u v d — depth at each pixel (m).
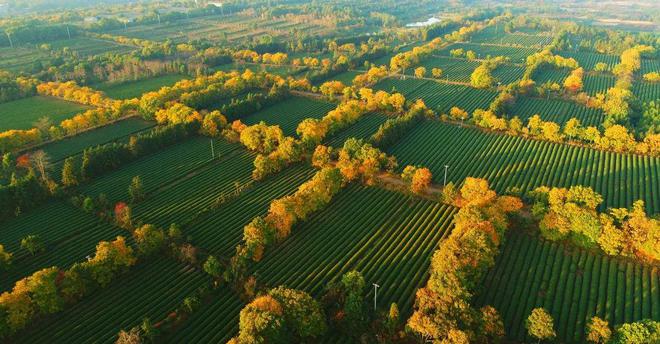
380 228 105.50
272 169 131.00
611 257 93.69
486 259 83.88
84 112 178.88
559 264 92.19
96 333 77.88
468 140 154.50
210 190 124.00
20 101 192.50
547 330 70.50
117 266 89.12
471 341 71.25
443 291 75.50
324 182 112.81
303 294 75.69
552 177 129.38
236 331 77.62
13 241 102.56
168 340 76.38
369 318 77.25
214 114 158.00
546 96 198.00
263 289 86.38
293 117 177.50
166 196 121.19
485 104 193.75
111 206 115.44
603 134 154.00
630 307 81.75
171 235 98.88
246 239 96.50
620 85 198.62
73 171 125.62
